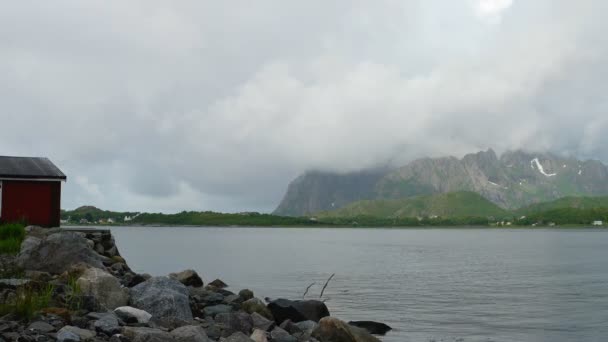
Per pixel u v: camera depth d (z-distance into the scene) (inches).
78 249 1058.7
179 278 1414.9
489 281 2368.4
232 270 2810.0
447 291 1953.7
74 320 620.4
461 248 6382.9
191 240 7780.5
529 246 6983.3
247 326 808.9
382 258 4256.9
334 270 2920.8
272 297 1675.7
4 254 1152.2
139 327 631.8
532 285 2203.5
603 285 2197.3
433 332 1125.1
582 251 5595.5
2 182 1670.8
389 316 1339.8
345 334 832.3
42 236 1487.5
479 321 1274.6
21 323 588.4
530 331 1154.0
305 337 823.7
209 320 814.5
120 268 1342.3
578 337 1096.2
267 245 6678.2
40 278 916.6
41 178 1715.1
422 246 6968.5
